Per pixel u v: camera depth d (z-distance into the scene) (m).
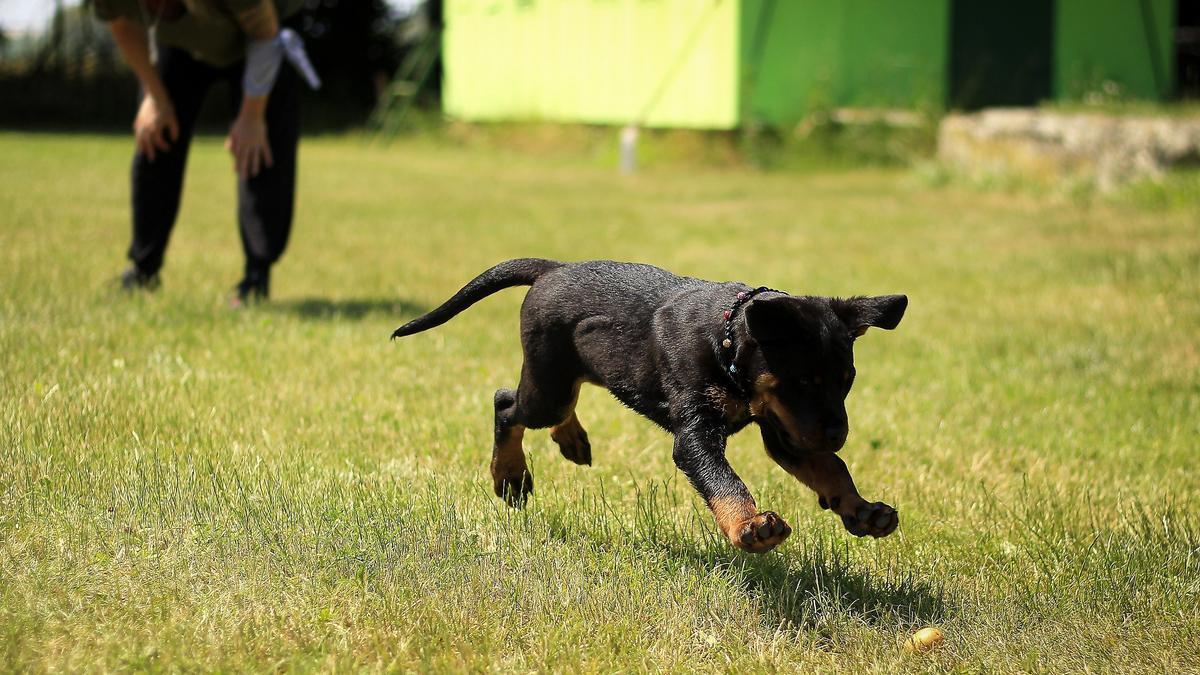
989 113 21.06
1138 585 4.70
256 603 4.19
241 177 9.57
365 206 17.55
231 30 8.98
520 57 29.48
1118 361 9.05
